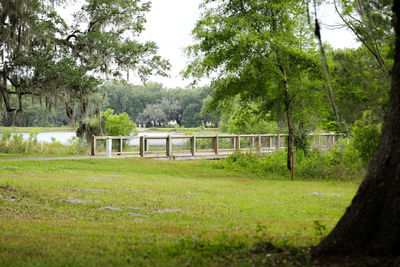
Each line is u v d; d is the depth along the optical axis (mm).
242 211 9703
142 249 5656
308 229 7383
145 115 101375
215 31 18906
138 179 15305
